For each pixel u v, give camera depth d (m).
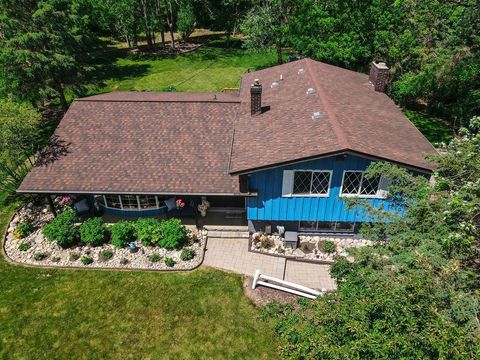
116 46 52.06
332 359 8.59
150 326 15.01
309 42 30.09
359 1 27.61
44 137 27.88
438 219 11.27
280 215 17.70
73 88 30.38
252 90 19.14
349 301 9.47
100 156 19.27
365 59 29.56
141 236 18.17
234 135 18.78
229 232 19.30
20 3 27.17
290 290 16.12
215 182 18.02
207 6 51.34
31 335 14.80
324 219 17.69
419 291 8.41
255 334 14.66
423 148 16.56
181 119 20.73
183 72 42.00
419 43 26.17
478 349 7.66
